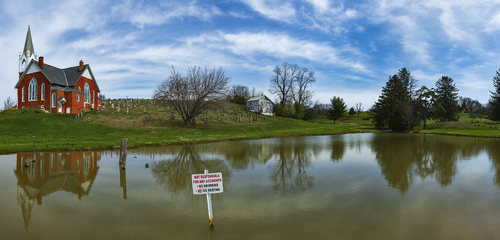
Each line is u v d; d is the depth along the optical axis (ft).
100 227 19.83
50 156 51.70
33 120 110.63
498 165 45.80
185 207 24.31
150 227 19.86
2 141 68.39
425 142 86.12
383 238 18.33
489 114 196.65
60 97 145.59
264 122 161.38
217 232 19.10
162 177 35.88
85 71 162.81
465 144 80.38
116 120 118.52
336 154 57.98
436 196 27.96
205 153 58.08
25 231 19.08
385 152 61.62
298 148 68.08
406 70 219.20
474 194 28.76
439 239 18.24
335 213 22.99
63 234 18.62
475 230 19.74
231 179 35.14
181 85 114.62
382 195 28.22
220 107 119.96
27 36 175.22
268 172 39.52
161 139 81.20
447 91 201.77
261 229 19.66
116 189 30.01
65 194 28.09
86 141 72.74
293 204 25.26
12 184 31.81
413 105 161.58
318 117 325.42
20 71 175.63
